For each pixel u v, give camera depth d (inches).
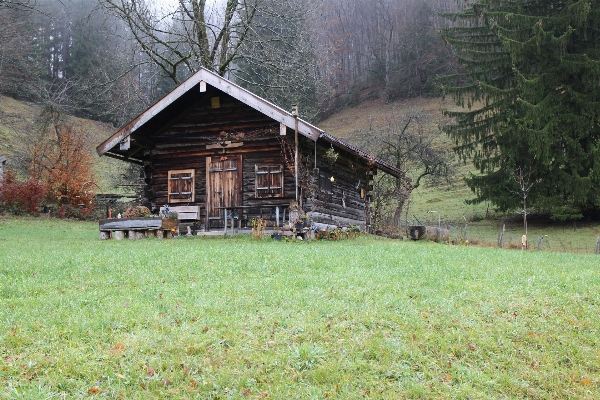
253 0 1107.3
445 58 2945.4
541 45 1273.4
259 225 699.4
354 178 979.3
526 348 244.5
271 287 327.0
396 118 1899.6
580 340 255.6
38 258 438.6
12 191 1205.7
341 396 191.5
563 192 1266.0
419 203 1690.5
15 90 2027.6
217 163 792.3
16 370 200.5
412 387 200.8
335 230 776.9
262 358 216.4
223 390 193.2
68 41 2664.9
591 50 1290.6
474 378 211.9
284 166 761.0
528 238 1170.0
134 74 1365.7
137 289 321.7
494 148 1443.2
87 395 186.9
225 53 1133.1
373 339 238.5
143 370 204.1
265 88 1191.6
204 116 804.6
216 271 382.3
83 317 255.3
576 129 1234.0
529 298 317.1
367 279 355.9
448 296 315.6
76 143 1405.0
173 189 806.5
